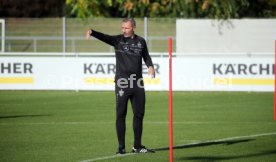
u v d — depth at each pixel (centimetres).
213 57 5697
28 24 6981
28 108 4684
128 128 3681
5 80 5797
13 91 5872
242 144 3100
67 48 7212
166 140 3238
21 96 5500
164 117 4178
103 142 3156
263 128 3653
